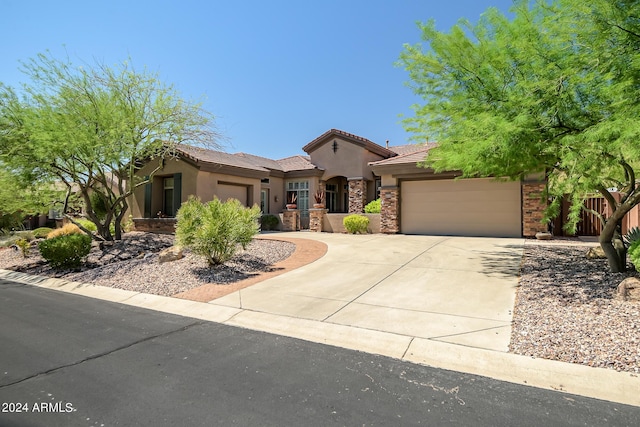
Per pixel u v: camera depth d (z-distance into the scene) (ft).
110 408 10.91
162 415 10.49
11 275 38.58
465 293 22.84
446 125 26.86
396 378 12.78
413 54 25.67
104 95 42.39
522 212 47.47
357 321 18.76
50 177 46.19
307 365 13.97
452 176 52.13
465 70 23.88
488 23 23.40
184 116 46.34
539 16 21.01
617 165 23.31
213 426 9.89
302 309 21.12
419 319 18.65
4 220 77.87
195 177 61.52
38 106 41.86
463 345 15.30
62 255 37.76
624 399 11.07
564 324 16.63
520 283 24.11
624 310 17.51
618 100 17.71
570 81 18.43
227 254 33.65
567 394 11.48
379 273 29.19
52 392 11.98
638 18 17.10
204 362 14.35
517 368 13.25
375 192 77.46
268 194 79.82
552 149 23.44
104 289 29.53
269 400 11.28
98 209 68.59
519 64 21.50
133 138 43.45
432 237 49.90
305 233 63.52
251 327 19.01
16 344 16.70
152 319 20.88
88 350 15.83
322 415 10.38
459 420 10.04
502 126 19.27
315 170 77.77
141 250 45.78
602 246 24.85
